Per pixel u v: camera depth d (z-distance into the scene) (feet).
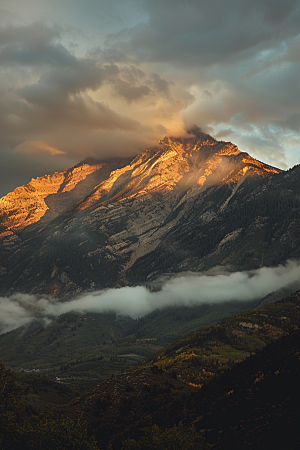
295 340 492.95
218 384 498.28
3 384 520.42
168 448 362.74
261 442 310.65
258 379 421.59
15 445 439.63
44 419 535.19
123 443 407.03
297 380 383.45
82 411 604.08
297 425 313.73
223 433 351.05
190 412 456.04
